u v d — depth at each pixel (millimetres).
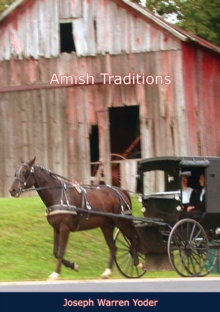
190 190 21094
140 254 23531
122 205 21516
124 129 35281
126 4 31594
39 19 32375
